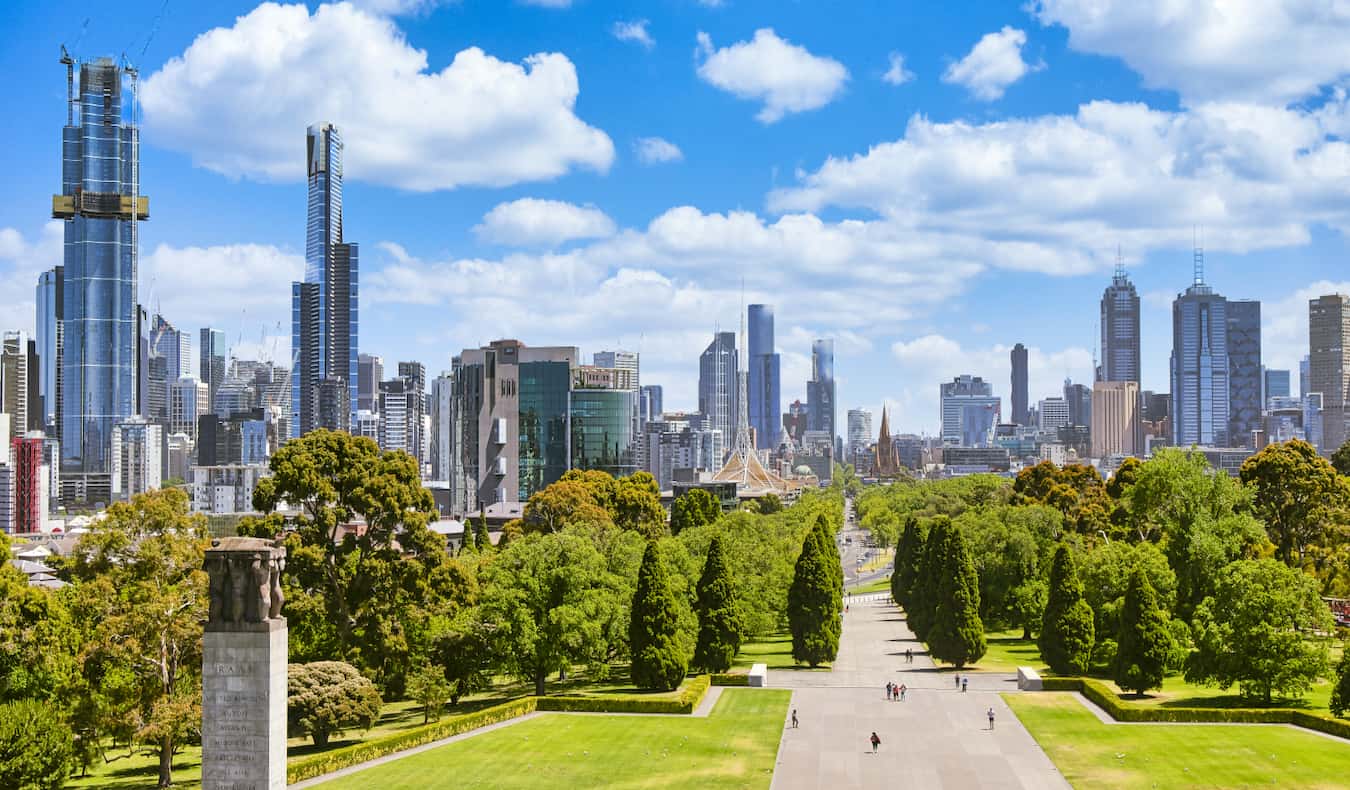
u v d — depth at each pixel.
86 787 93.44
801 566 149.25
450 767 95.12
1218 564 149.38
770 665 152.50
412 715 122.38
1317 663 111.25
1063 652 138.38
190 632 93.56
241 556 74.31
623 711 118.88
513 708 115.75
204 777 73.75
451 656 120.19
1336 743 100.44
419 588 119.44
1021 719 114.62
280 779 75.06
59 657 94.25
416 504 123.69
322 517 118.25
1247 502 170.12
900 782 91.44
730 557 172.12
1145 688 122.06
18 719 84.31
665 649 126.06
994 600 176.75
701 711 119.56
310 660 119.44
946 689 132.12
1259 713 109.38
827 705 122.69
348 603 119.12
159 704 90.38
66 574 106.00
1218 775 91.00
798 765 96.69
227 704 73.88
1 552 101.75
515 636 121.56
